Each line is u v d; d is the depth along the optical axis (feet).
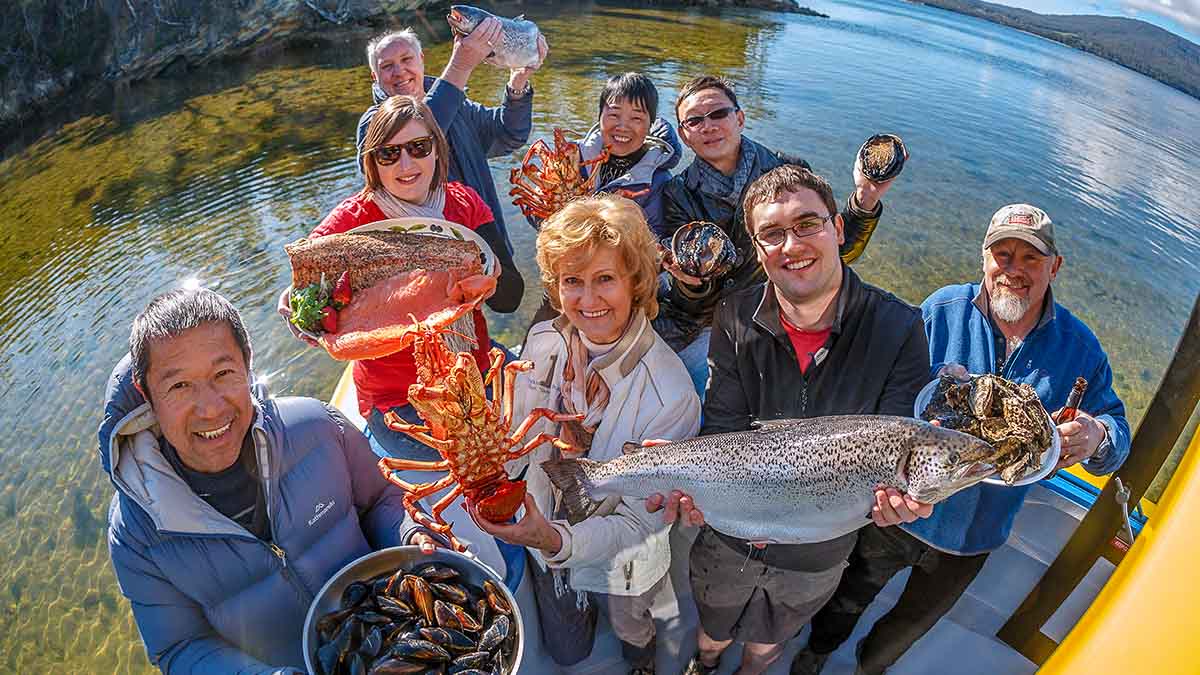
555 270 4.50
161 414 3.83
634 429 4.79
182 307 3.79
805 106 27.66
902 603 5.39
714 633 5.27
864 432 3.87
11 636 8.68
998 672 5.75
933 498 3.76
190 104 25.16
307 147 21.79
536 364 5.00
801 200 4.12
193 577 4.20
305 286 5.34
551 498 5.09
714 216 7.29
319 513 4.50
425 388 3.82
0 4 23.25
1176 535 4.30
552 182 6.54
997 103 32.94
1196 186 25.18
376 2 33.81
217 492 4.23
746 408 4.85
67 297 14.96
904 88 33.09
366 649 3.91
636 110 7.98
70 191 19.25
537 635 5.72
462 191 6.84
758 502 4.07
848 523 4.05
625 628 5.31
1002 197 21.63
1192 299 17.49
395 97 6.10
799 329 4.55
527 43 7.66
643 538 4.80
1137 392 14.15
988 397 3.86
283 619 4.47
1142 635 4.01
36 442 11.64
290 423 4.45
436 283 5.34
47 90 23.95
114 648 8.56
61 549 9.91
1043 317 4.97
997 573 6.20
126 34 26.11
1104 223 21.01
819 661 5.67
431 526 4.27
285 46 31.32
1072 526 6.23
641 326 4.73
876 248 17.87
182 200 18.67
